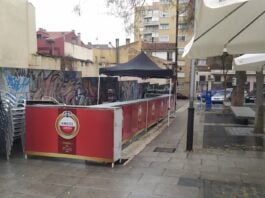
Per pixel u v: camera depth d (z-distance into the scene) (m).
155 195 5.34
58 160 7.31
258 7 4.30
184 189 5.63
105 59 45.22
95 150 6.95
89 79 17.98
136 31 12.84
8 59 17.52
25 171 6.51
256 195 5.41
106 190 5.54
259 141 10.16
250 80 47.47
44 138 7.29
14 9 18.06
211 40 5.39
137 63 13.70
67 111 7.09
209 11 4.14
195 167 7.00
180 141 10.12
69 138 7.11
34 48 22.05
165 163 7.29
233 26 4.89
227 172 6.68
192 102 8.65
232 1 3.44
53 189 5.56
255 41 5.51
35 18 22.17
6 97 8.13
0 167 6.77
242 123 14.62
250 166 7.17
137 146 9.25
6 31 17.34
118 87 18.97
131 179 6.11
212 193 5.47
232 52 5.67
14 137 7.75
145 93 20.80
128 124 9.31
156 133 11.76
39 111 7.29
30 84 11.64
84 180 6.02
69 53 35.75
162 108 15.30
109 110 6.84
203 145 9.44
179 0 14.20
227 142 9.95
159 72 13.30
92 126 6.95
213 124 14.49
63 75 14.65
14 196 5.25
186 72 54.84
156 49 57.94
